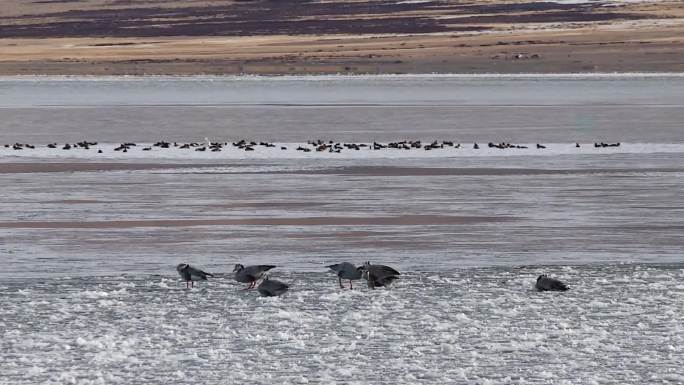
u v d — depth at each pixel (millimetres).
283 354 33688
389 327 36906
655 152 98875
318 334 36062
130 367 32344
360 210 63719
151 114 164500
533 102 194125
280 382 30781
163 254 50656
